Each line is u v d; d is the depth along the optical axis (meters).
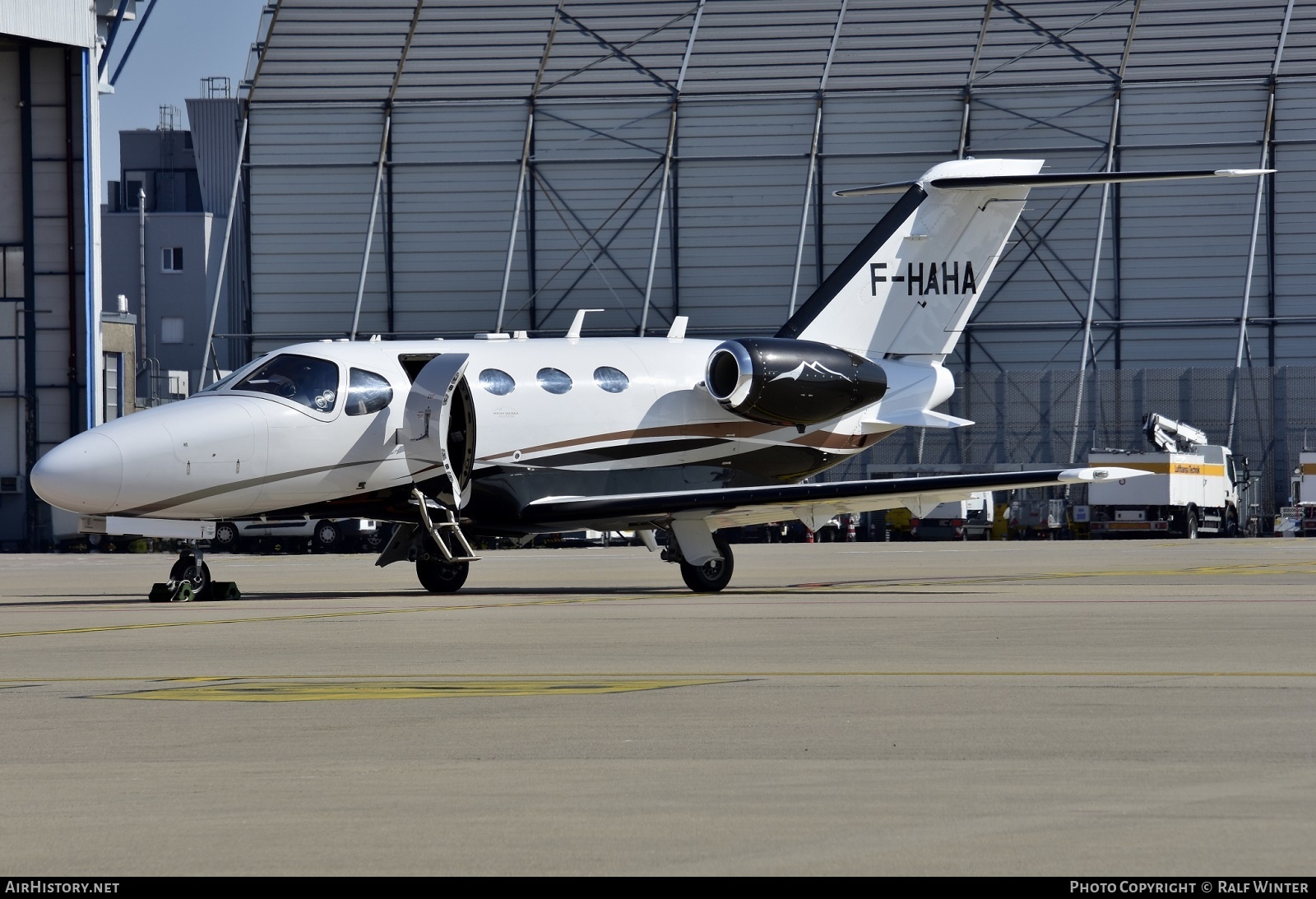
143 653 37.16
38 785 20.03
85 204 147.50
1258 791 18.67
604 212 175.12
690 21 181.00
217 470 55.66
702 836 16.56
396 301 177.12
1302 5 176.12
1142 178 62.78
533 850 16.00
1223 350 171.62
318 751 22.27
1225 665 32.12
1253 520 167.88
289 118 176.38
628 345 66.19
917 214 69.81
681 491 64.56
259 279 176.88
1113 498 154.62
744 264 174.75
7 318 148.62
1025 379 171.75
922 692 28.05
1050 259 172.62
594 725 24.39
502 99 175.00
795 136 173.88
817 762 20.88
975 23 178.12
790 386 63.91
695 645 37.34
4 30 140.25
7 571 99.31
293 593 64.56
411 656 35.56
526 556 120.56
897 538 163.00
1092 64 173.38
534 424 61.56
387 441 58.53
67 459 53.72
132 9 157.50
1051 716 24.83
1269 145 170.50
